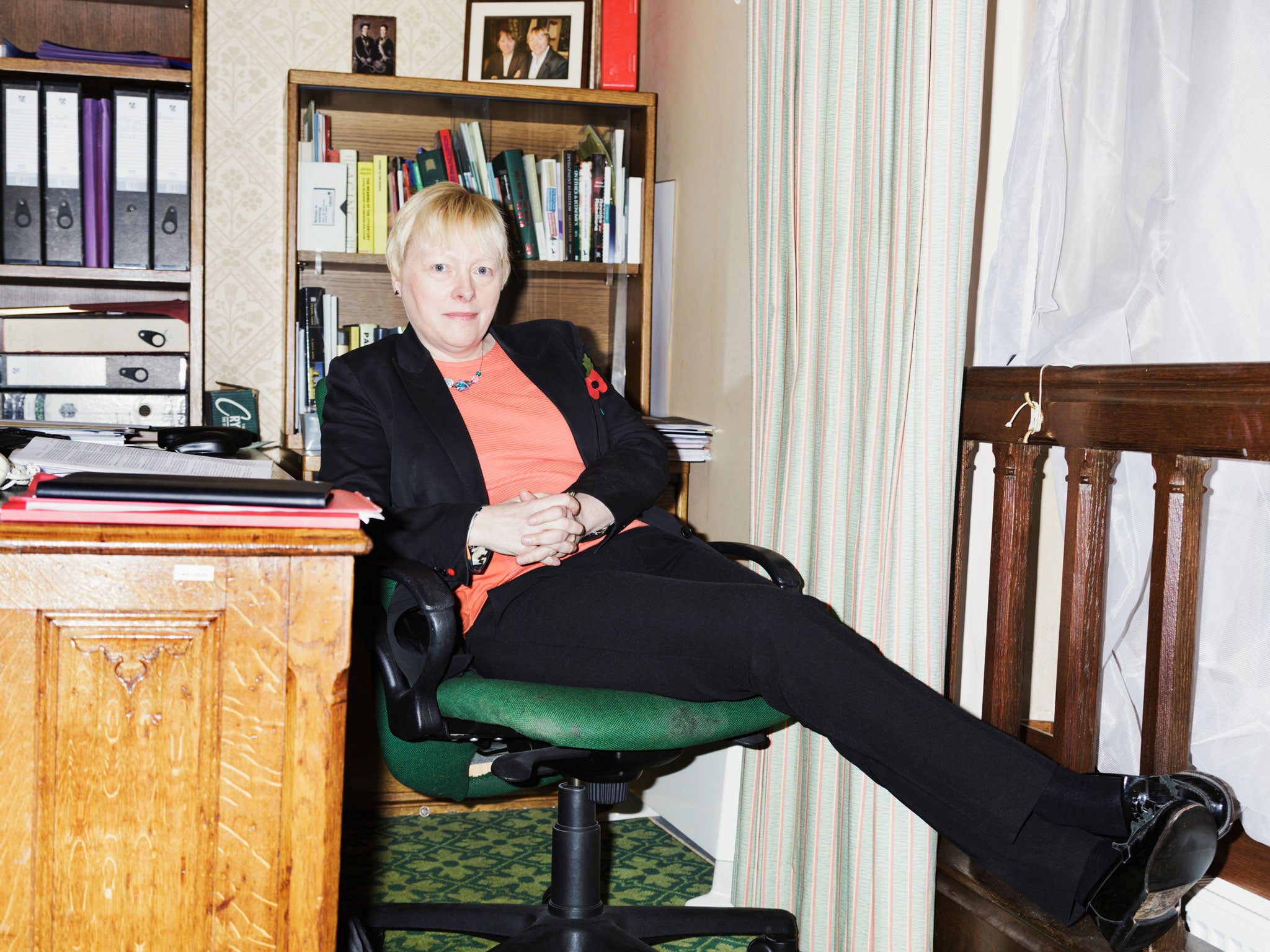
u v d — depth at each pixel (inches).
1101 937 56.4
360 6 110.0
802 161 69.4
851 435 66.9
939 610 59.9
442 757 61.2
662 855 86.3
